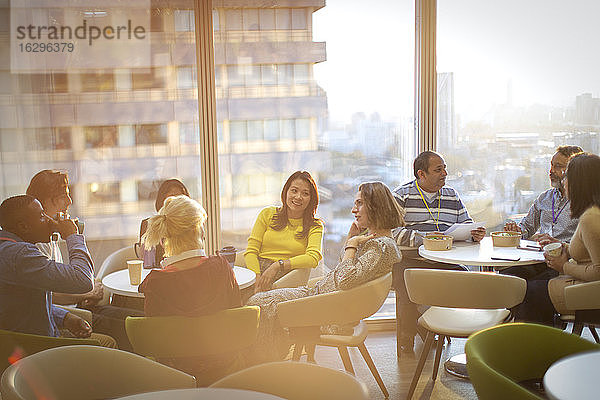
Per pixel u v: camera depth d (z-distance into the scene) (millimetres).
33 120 4289
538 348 2293
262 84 4555
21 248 2715
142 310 3797
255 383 2008
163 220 2643
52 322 2973
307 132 4656
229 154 4566
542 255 3795
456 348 4340
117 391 2178
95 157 4395
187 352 2621
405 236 4258
